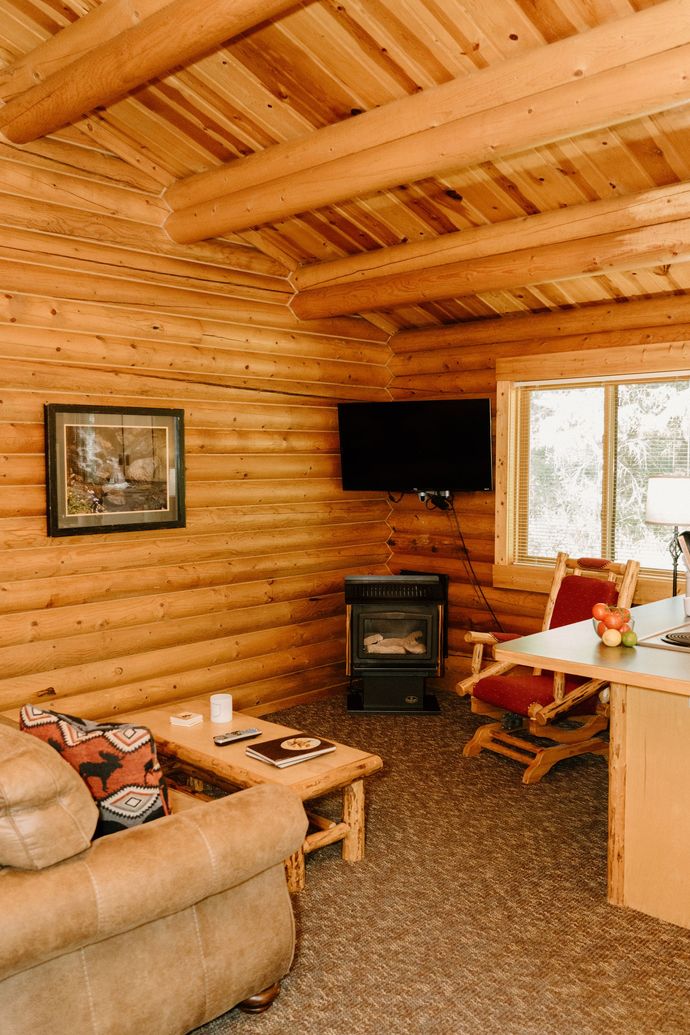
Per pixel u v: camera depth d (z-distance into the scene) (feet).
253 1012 8.04
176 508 15.57
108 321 14.42
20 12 11.66
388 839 11.70
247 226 14.21
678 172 12.15
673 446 15.92
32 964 6.24
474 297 17.37
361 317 19.17
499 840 11.66
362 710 17.63
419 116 11.00
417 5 10.40
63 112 11.73
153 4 9.85
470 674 18.90
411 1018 7.93
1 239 13.07
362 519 19.63
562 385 17.26
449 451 17.51
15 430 13.33
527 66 9.88
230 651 16.81
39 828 6.39
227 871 7.23
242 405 16.76
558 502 17.67
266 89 12.57
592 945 9.11
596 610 10.87
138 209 14.79
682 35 8.73
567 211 13.28
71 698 14.33
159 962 7.05
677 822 9.45
